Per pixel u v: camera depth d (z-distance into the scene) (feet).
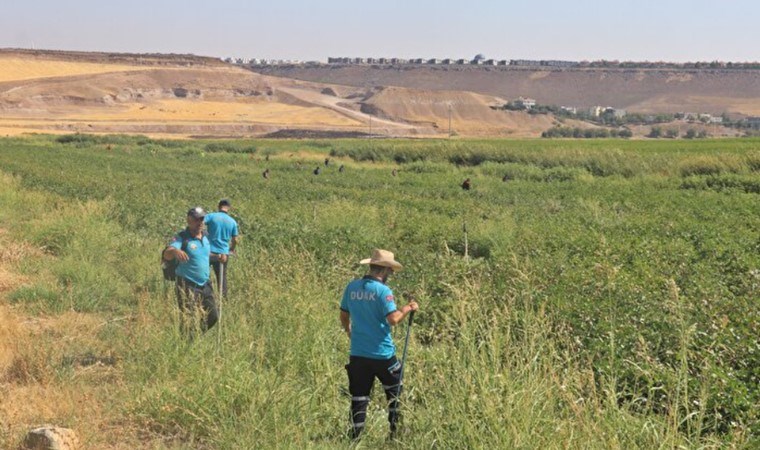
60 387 27.02
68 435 22.12
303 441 22.82
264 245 55.52
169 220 67.31
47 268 48.88
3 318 35.01
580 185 128.06
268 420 23.57
